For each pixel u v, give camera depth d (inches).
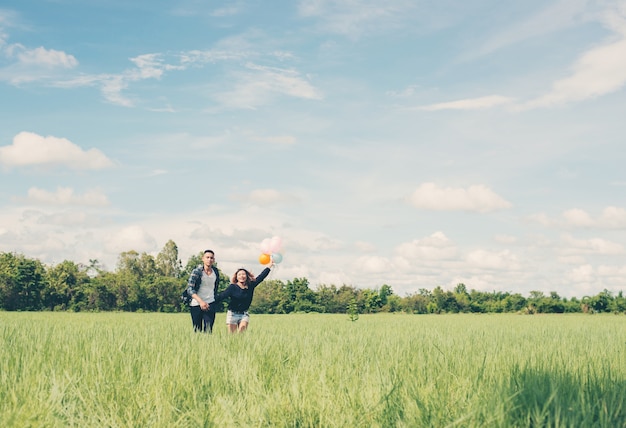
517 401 164.1
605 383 200.7
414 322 1129.4
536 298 3405.5
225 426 148.7
